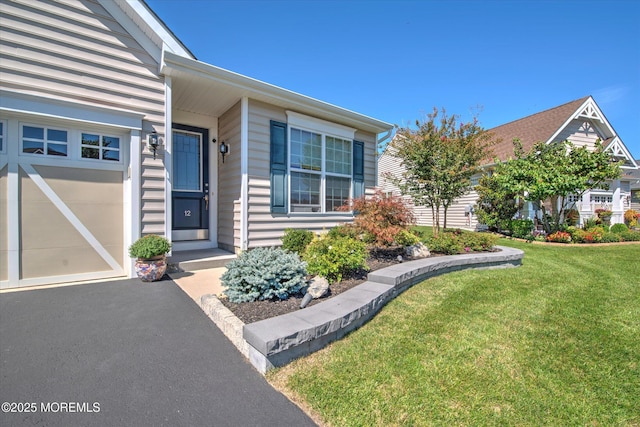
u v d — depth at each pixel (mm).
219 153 6496
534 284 4441
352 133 7469
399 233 5281
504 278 4754
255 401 1789
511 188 9367
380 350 2420
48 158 4012
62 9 4012
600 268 5695
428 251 5578
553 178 8828
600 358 2393
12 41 3717
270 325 2322
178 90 5266
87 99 4156
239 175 5633
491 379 2072
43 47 3889
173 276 4543
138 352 2309
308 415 1680
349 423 1621
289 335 2148
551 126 11781
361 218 5199
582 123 12320
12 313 3010
